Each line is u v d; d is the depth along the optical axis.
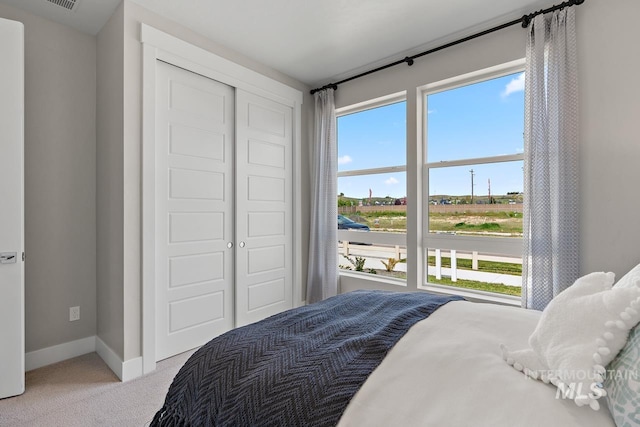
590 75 2.03
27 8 2.22
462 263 2.75
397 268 3.14
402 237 3.10
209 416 0.92
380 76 3.12
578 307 0.81
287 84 3.40
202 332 2.65
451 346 1.00
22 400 1.88
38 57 2.30
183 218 2.52
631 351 0.68
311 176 3.70
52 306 2.37
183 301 2.52
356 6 2.24
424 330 1.14
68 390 1.99
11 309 1.90
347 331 1.18
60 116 2.40
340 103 3.44
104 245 2.41
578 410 0.69
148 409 1.80
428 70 2.79
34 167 2.29
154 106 2.27
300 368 0.92
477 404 0.73
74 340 2.46
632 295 0.73
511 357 0.89
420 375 0.86
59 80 2.40
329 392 0.81
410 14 2.33
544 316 0.90
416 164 2.88
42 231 2.33
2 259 1.86
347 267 3.55
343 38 2.66
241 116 2.94
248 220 3.02
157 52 2.30
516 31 2.34
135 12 2.19
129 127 2.15
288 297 3.44
